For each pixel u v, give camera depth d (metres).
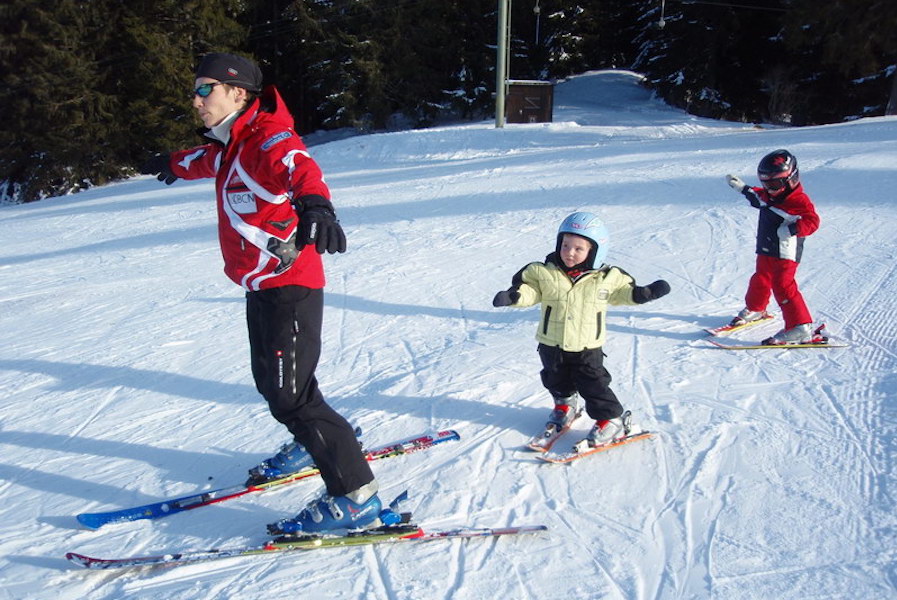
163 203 15.09
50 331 6.24
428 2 31.47
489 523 2.93
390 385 4.48
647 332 5.20
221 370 5.00
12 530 3.05
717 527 2.86
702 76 30.14
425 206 11.02
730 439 3.53
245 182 2.55
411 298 6.46
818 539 2.75
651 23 33.28
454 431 3.72
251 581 2.61
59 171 29.78
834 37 23.69
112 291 7.58
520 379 4.45
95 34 29.81
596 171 12.88
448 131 23.17
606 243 3.31
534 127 23.14
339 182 15.57
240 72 2.58
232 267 2.68
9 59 30.11
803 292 5.85
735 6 30.25
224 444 3.83
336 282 7.11
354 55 31.45
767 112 32.22
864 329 4.98
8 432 4.12
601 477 3.26
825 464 3.26
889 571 2.55
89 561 2.67
